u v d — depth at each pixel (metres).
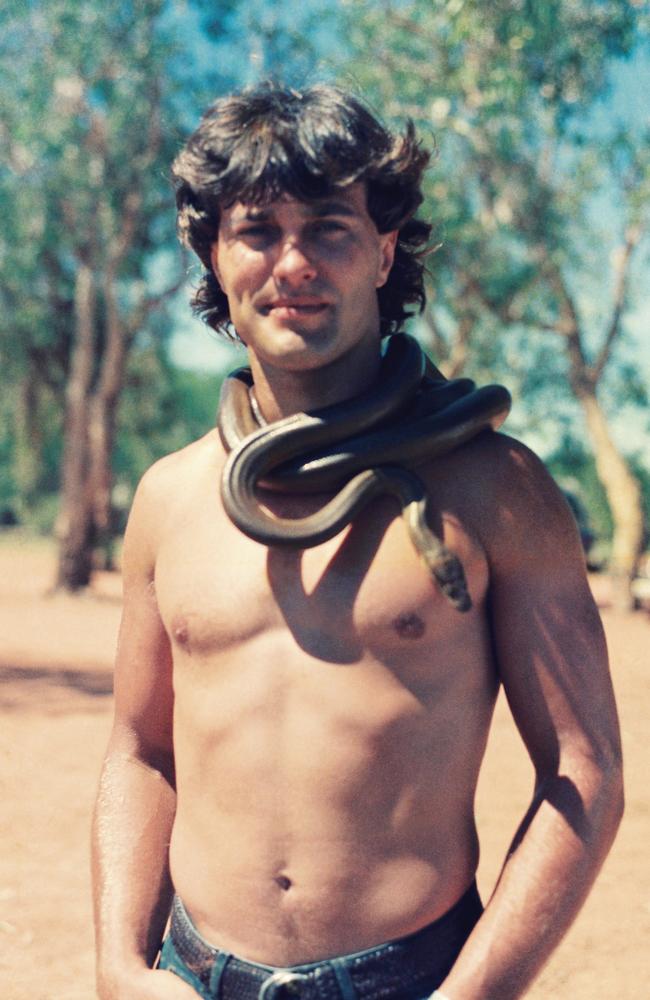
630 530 24.41
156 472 2.15
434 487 1.87
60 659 14.57
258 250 1.89
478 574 1.84
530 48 14.41
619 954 5.09
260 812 1.83
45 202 23.88
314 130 1.86
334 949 1.79
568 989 4.70
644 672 14.48
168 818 2.11
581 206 23.80
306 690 1.83
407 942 1.79
